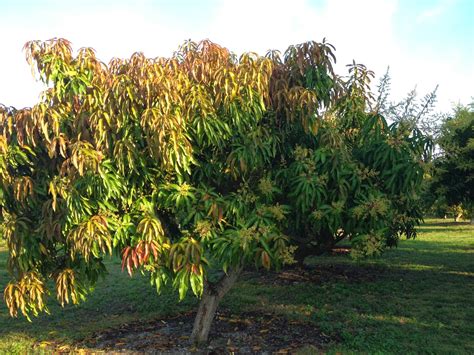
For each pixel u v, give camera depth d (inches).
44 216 190.5
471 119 398.3
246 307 309.9
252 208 209.2
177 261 189.5
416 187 217.6
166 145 175.9
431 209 446.3
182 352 221.8
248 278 406.6
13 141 193.8
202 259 196.4
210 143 199.0
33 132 187.8
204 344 234.1
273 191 208.7
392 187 212.5
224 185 223.5
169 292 364.5
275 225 205.0
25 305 203.9
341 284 368.2
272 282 386.9
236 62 212.5
